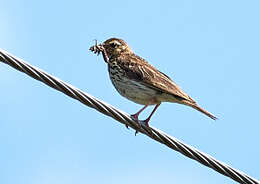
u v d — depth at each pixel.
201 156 12.38
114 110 12.58
